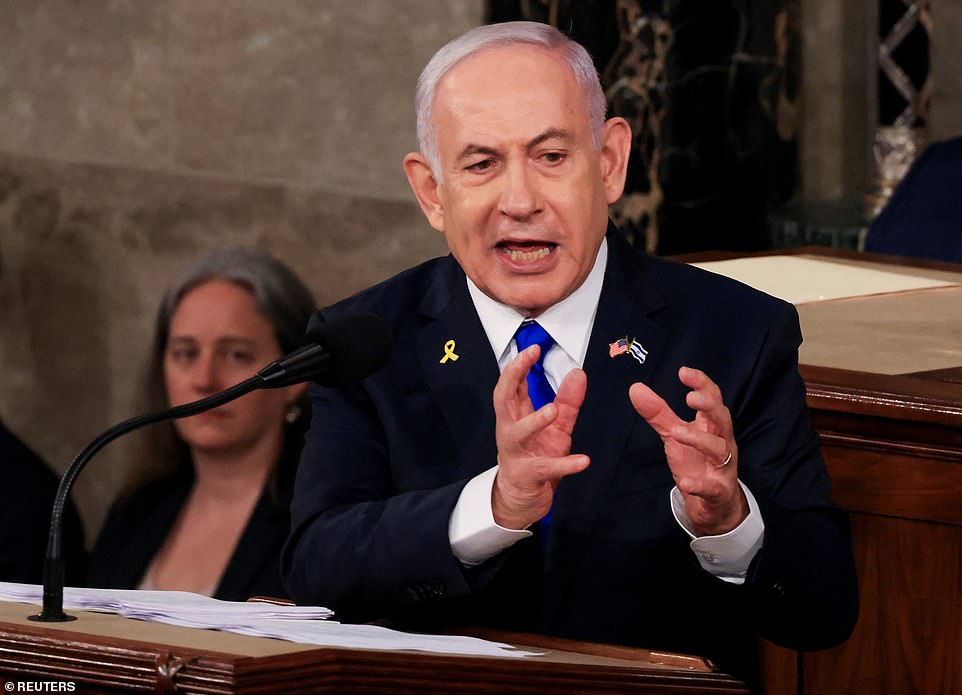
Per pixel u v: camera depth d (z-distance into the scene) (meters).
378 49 14.38
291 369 5.67
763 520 5.93
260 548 9.34
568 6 15.59
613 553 6.32
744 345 6.48
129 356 15.13
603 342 6.52
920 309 8.66
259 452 9.59
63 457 15.33
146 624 4.89
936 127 17.69
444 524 5.91
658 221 16.78
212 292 9.99
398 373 6.68
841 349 7.69
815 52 17.67
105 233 15.09
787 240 16.42
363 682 4.48
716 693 5.15
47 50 15.02
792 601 6.00
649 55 16.39
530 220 6.12
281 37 14.51
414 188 6.64
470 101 6.13
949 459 6.81
